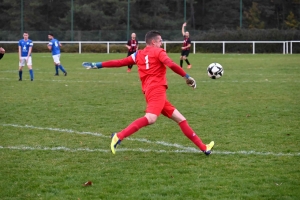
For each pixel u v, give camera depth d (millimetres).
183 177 11273
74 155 13383
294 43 76312
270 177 11203
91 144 14695
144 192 10227
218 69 17734
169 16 90812
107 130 16781
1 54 16969
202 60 56562
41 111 20719
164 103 12695
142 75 12695
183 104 22531
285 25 88625
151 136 15742
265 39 76938
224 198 9828
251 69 42906
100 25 89875
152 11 90312
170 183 10836
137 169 11984
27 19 87875
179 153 13594
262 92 26703
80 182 10945
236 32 77625
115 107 21797
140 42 78312
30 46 33906
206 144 14539
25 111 20703
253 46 72250
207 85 30422
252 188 10453
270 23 91750
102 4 90938
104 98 24750
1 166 12250
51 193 10227
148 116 12445
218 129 16719
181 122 13125
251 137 15398
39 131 16578
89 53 74938
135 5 90250
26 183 10883
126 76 37562
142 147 14312
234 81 32719
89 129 16938
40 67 47219
